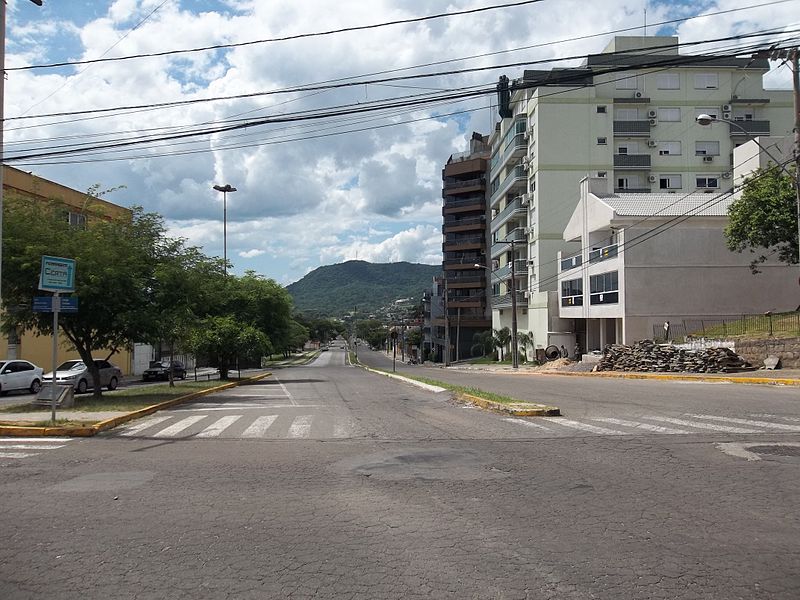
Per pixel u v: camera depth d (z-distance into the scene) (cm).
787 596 451
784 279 3859
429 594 460
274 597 460
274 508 693
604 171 5966
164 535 604
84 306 1950
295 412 1652
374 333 18750
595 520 634
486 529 610
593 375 3344
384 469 884
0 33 1773
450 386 2367
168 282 2075
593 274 4484
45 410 1641
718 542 565
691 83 6116
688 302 3856
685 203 4322
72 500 735
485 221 9400
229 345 3547
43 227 1952
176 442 1157
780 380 2258
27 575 507
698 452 969
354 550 556
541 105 6047
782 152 3725
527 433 1190
